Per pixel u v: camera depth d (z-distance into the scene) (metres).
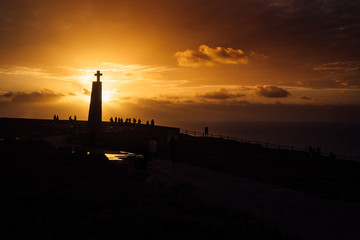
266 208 10.45
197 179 15.87
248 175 17.58
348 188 14.69
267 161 26.92
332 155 30.83
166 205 9.23
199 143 39.62
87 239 6.32
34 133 45.31
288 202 11.37
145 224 7.30
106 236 6.47
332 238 7.52
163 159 24.52
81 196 9.95
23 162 17.84
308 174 18.94
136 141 38.09
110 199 9.76
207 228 7.20
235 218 8.51
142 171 15.10
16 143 28.42
